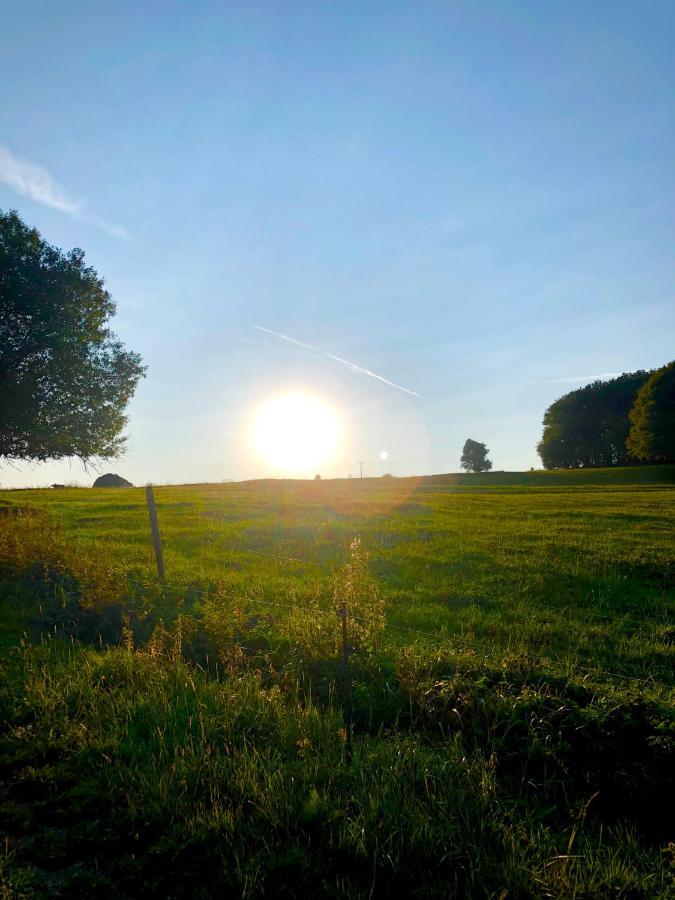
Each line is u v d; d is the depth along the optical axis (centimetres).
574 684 723
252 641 981
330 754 611
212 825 481
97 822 493
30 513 2686
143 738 648
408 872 438
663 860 476
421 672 793
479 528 2567
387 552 1975
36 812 516
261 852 452
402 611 1280
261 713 695
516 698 687
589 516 3067
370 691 785
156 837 479
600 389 11744
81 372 3562
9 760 585
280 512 3077
